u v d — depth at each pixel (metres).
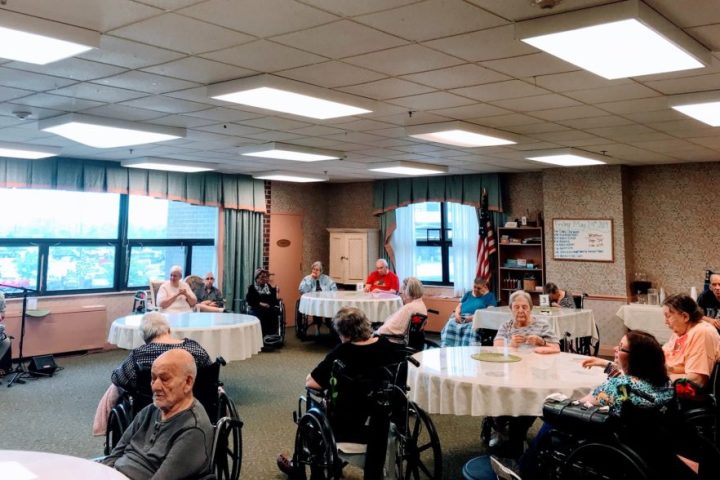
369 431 2.60
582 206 7.11
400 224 9.05
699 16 2.38
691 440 2.27
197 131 5.07
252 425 4.18
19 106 4.12
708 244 6.56
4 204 6.33
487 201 7.96
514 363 3.18
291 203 9.40
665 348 3.50
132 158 6.70
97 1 2.27
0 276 6.29
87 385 5.30
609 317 6.86
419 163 7.06
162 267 7.76
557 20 2.35
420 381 3.01
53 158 6.48
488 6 2.31
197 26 2.55
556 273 7.27
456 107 4.11
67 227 6.82
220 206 8.17
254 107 4.12
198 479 2.07
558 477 2.25
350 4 2.29
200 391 2.90
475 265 8.33
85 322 6.66
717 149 5.77
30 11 2.36
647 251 6.94
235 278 8.43
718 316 4.99
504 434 3.60
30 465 1.79
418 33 2.62
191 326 4.60
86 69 3.22
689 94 3.67
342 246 9.26
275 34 2.64
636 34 2.37
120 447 2.26
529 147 5.80
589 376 2.87
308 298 7.06
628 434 2.09
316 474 2.79
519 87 3.56
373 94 3.77
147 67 3.17
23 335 5.90
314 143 5.73
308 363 6.39
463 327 5.84
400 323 5.17
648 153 6.06
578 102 3.92
